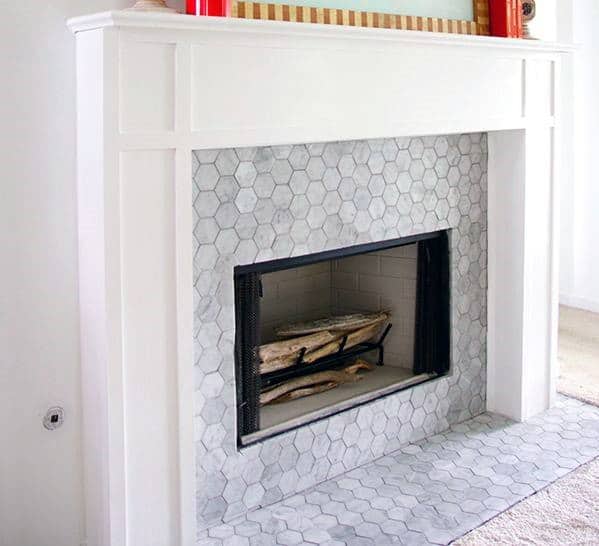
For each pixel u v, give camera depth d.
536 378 3.07
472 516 2.29
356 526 2.23
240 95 2.00
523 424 2.98
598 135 4.54
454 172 2.81
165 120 1.88
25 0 1.86
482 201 2.95
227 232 2.13
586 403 3.21
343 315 3.07
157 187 1.89
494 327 3.05
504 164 2.92
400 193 2.61
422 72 2.45
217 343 2.16
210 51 1.93
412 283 2.90
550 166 2.99
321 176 2.35
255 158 2.17
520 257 2.93
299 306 3.02
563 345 4.00
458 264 2.89
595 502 2.37
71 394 2.04
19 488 1.99
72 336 2.02
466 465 2.62
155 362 1.95
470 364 3.01
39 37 1.88
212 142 1.96
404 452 2.73
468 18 2.78
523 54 2.78
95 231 1.87
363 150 2.47
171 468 2.02
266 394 2.59
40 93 1.90
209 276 2.11
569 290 4.86
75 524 2.10
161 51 1.85
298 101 2.13
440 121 2.54
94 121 1.82
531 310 2.99
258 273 2.30
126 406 1.91
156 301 1.93
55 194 1.95
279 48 2.06
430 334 2.89
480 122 2.68
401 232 2.64
